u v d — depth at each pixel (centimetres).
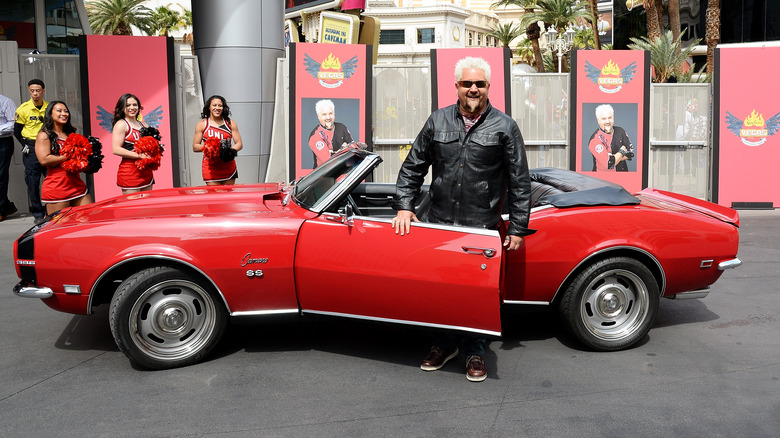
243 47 1091
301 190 464
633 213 449
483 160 393
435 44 7919
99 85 1010
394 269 400
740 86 1087
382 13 7931
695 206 499
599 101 1086
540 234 436
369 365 432
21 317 532
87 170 650
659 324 518
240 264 411
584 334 450
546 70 4644
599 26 5900
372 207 546
